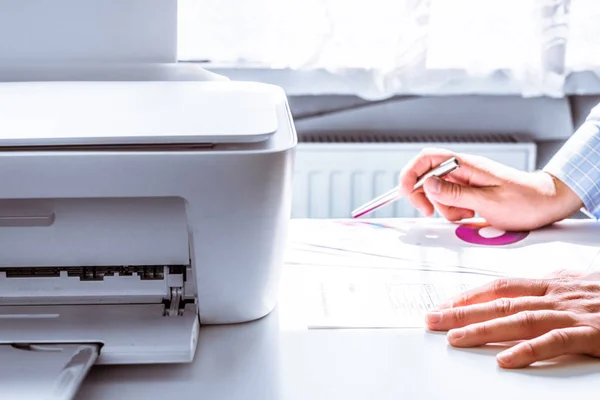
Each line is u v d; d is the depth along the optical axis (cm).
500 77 168
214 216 70
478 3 159
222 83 92
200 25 159
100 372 69
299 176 167
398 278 89
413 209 169
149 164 67
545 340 71
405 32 160
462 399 66
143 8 98
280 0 158
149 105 79
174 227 72
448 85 168
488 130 174
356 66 162
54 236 73
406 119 172
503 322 74
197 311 77
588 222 107
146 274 77
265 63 162
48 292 77
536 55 162
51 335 70
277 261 75
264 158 68
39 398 60
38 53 98
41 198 70
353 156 166
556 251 96
